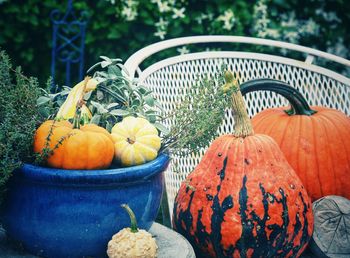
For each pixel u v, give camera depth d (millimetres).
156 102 1092
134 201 918
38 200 890
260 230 995
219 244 1016
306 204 1046
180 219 1070
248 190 1005
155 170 926
